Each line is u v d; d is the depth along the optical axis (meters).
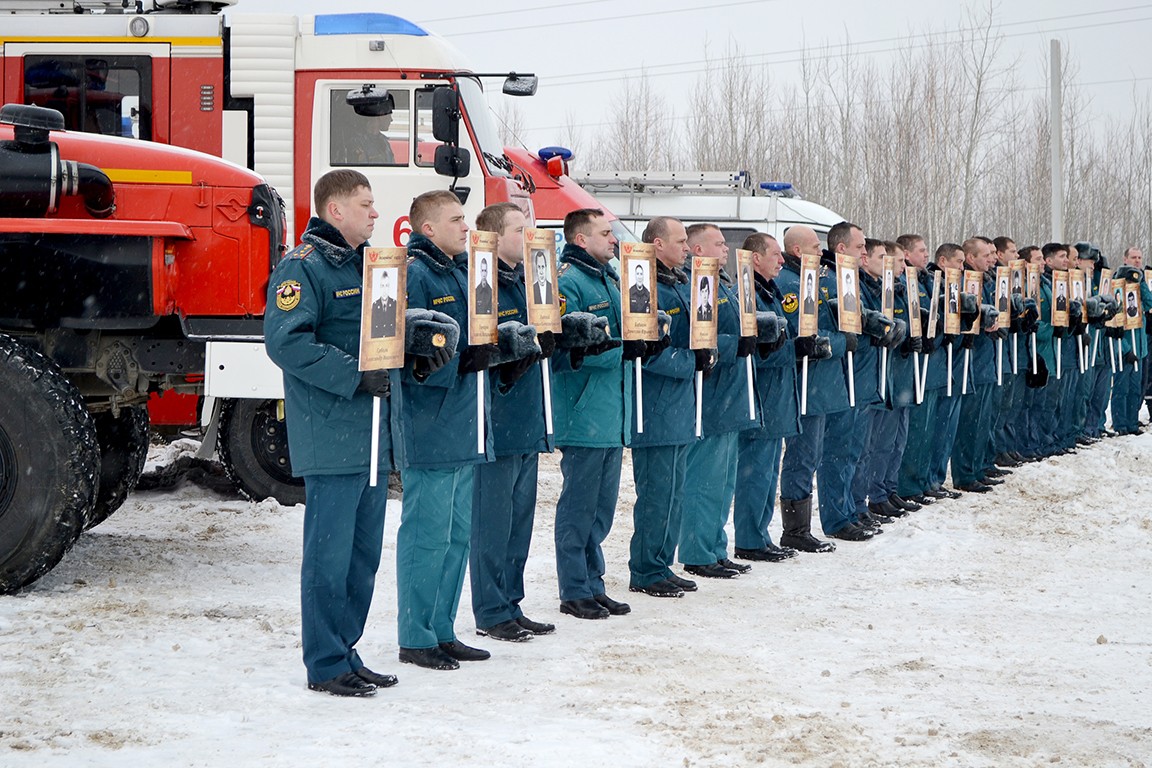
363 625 5.34
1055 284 12.79
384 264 5.00
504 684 5.27
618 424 6.68
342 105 10.95
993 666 5.67
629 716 4.78
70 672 5.20
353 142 10.96
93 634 5.80
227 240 7.41
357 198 5.19
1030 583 7.57
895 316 9.91
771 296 8.38
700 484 7.78
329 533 5.11
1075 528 9.40
